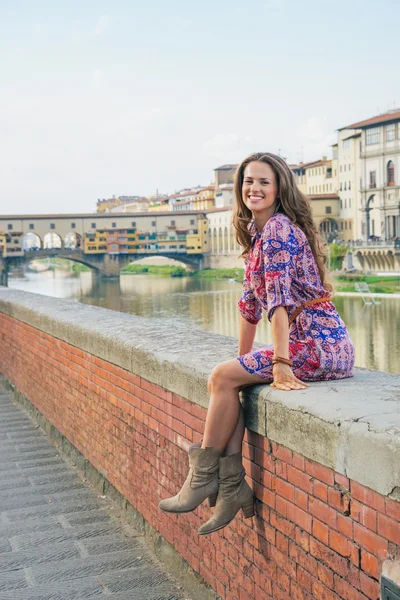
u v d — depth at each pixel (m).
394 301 76.25
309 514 2.89
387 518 2.44
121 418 5.21
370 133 100.44
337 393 2.95
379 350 48.81
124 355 4.96
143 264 171.88
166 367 4.19
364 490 2.55
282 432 3.01
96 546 4.81
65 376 6.83
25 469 6.59
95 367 5.80
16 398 9.51
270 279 3.12
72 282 130.00
